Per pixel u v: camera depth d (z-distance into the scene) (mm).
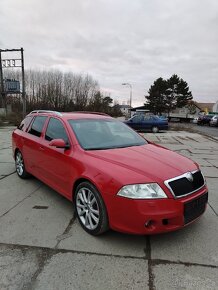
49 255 3252
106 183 3441
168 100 73250
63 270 2979
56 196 5172
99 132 4770
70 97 57750
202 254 3289
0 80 31938
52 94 53312
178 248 3410
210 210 4594
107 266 3051
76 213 4117
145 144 4809
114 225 3410
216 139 16812
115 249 3381
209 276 2896
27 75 56375
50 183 4883
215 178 6734
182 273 2941
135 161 3738
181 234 3748
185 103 72938
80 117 5082
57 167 4535
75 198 4070
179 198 3361
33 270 2979
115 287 2734
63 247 3420
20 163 6340
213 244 3510
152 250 3365
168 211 3244
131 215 3244
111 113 62781
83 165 3877
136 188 3264
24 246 3445
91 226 3703
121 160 3756
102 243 3514
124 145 4562
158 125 23109
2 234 3744
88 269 2998
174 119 54156
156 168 3559
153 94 73938
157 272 2955
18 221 4133
